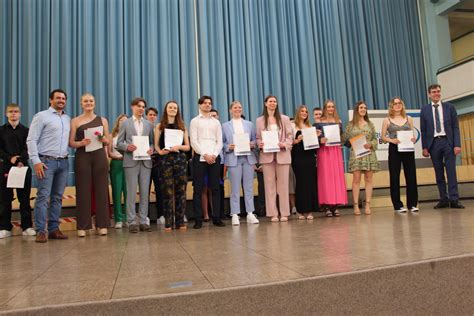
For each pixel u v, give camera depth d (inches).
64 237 135.6
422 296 62.6
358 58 317.1
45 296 56.1
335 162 172.9
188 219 222.7
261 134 163.8
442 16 343.3
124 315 52.0
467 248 73.3
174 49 271.4
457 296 64.5
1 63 244.5
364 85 315.9
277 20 302.2
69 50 252.5
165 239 120.0
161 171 148.9
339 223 139.1
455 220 126.1
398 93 326.0
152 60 264.7
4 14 247.4
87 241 125.3
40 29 251.6
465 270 65.7
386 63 326.0
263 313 55.3
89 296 54.8
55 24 252.7
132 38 264.4
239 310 54.7
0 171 160.7
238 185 158.9
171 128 151.6
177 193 150.7
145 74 265.4
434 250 73.4
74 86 251.8
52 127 133.0
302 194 165.3
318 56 305.1
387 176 257.4
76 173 140.4
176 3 274.7
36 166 128.6
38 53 249.6
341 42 315.3
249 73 285.1
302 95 301.4
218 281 59.3
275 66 293.1
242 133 158.4
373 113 282.4
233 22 287.0
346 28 319.3
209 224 170.4
